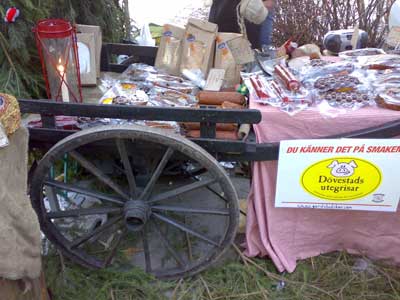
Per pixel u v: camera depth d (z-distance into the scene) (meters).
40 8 2.46
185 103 2.18
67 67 2.12
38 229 1.55
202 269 2.13
